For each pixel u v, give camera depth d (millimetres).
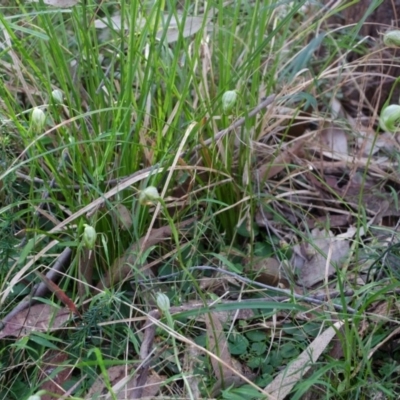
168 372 480
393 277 480
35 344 486
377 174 669
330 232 605
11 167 483
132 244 511
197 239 529
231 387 439
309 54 651
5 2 684
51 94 506
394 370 452
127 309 515
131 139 539
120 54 537
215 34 621
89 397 449
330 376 462
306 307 471
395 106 418
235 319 504
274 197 577
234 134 579
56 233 540
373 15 753
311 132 644
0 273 482
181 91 583
